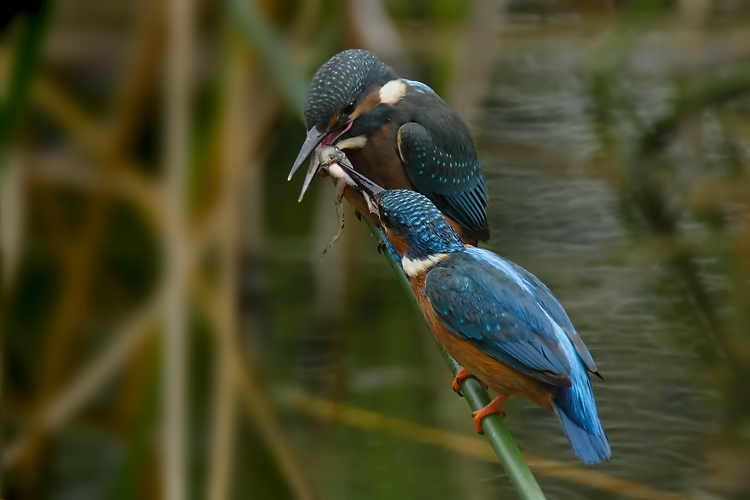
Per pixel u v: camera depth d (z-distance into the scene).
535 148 14.65
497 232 13.28
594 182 14.12
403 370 11.08
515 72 15.75
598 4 16.55
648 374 10.84
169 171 10.06
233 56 10.62
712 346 11.26
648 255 12.80
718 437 9.93
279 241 12.86
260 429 10.06
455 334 7.60
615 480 9.45
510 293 7.48
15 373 10.80
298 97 9.33
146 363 9.77
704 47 15.52
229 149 10.62
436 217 7.98
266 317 11.68
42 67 11.02
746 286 12.18
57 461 9.96
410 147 9.84
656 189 14.07
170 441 9.00
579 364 7.32
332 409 10.57
